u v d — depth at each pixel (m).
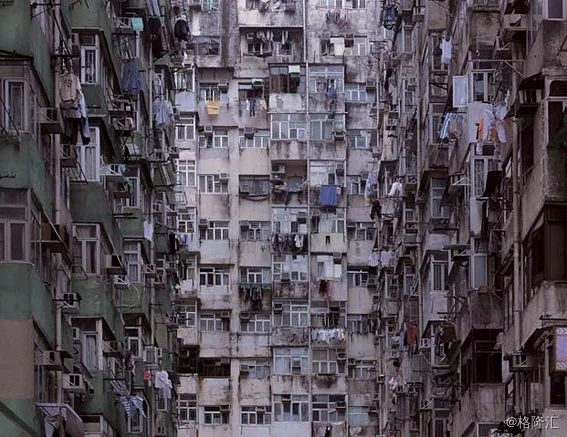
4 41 38.34
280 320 98.38
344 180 99.62
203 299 98.06
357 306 98.75
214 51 100.75
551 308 39.72
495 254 50.31
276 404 97.31
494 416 51.16
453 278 58.44
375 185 94.62
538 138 40.78
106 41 51.69
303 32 101.44
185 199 98.31
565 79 39.94
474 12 52.59
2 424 34.56
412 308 72.12
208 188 99.44
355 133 100.69
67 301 42.75
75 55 42.22
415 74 72.31
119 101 53.97
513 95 44.06
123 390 54.53
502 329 51.16
